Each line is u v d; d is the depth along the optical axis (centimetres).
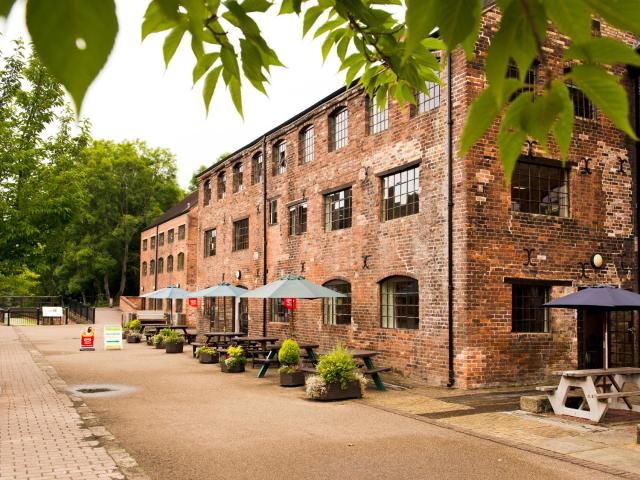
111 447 715
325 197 1803
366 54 215
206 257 2867
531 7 91
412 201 1411
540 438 771
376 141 1539
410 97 255
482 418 899
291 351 1253
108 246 5269
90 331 2094
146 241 4316
